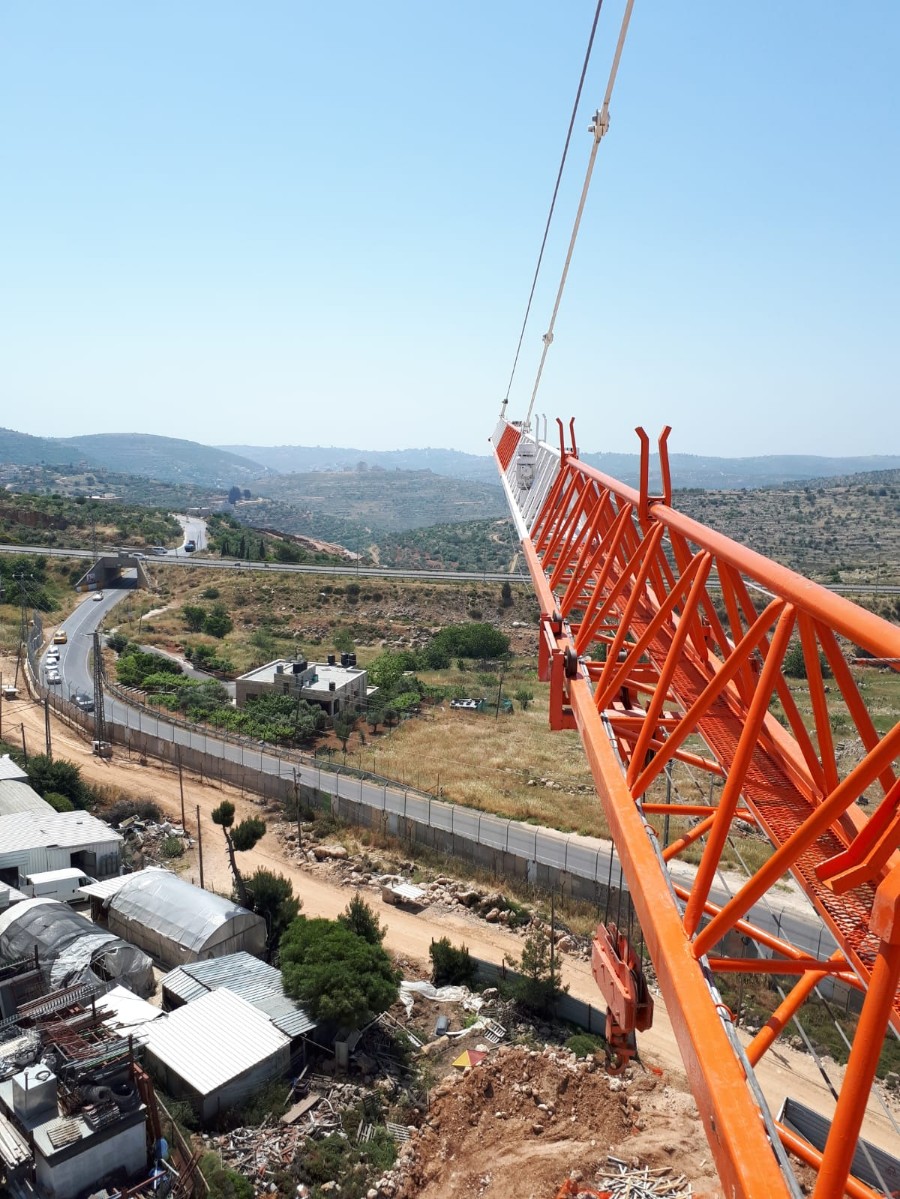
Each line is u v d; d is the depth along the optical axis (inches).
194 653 3329.2
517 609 4345.5
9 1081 876.0
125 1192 815.1
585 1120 988.6
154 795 1967.3
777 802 479.8
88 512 6599.4
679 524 570.3
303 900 1520.7
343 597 4365.2
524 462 1481.3
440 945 1309.1
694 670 666.8
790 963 396.2
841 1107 268.7
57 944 1191.6
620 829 491.2
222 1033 1044.5
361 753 2338.8
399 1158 933.8
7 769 1827.0
